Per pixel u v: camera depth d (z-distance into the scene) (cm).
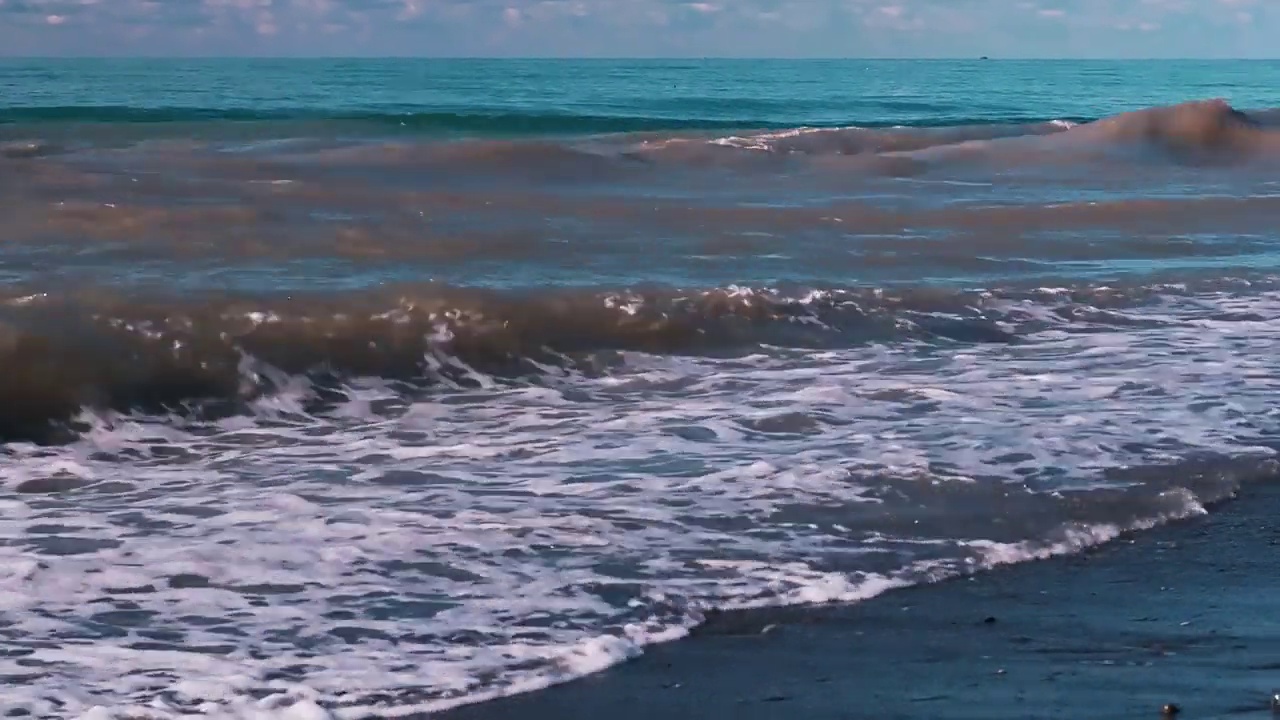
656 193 1720
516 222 1398
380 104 3812
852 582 551
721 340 983
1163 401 841
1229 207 1709
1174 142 2430
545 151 2080
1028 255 1347
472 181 1797
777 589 541
